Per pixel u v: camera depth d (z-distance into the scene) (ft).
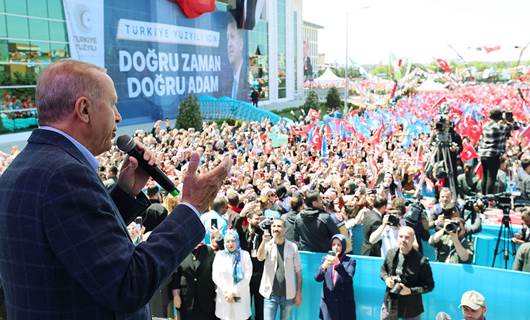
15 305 4.72
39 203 4.46
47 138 4.88
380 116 80.84
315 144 59.57
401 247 17.98
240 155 48.73
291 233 23.45
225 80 160.04
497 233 27.22
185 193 5.24
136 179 6.29
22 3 87.71
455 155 36.81
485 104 117.19
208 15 145.89
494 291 18.83
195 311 20.17
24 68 89.15
